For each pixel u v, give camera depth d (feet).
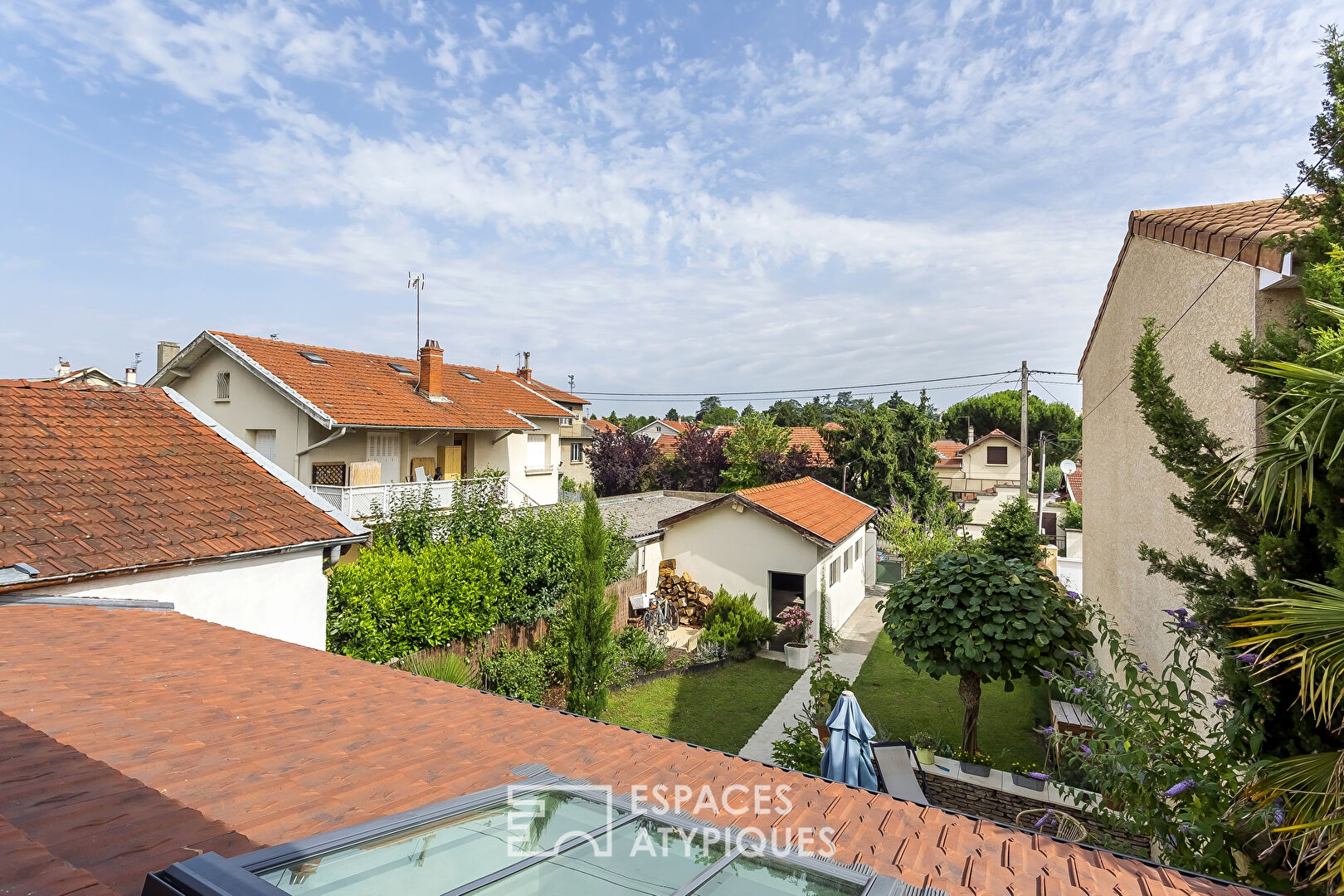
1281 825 12.54
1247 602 14.90
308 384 59.93
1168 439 16.39
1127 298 31.48
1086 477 42.45
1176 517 24.44
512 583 43.91
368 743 13.14
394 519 47.42
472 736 14.69
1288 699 14.32
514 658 40.83
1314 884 12.13
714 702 44.29
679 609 61.36
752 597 59.06
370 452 62.75
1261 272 18.07
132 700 13.64
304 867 5.96
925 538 75.97
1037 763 32.45
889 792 26.03
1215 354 15.19
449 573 38.42
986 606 28.55
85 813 8.18
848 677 49.08
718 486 118.83
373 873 6.18
